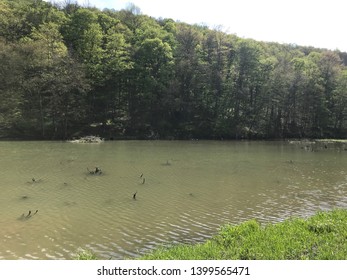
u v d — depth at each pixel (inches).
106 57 3132.4
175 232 749.3
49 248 651.5
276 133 3398.1
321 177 1398.9
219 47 3378.4
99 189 1114.1
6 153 1867.6
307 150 2385.6
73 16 3383.4
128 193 1071.0
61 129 2832.2
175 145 2504.9
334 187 1219.2
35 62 2723.9
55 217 832.3
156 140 2869.1
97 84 3019.2
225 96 3348.9
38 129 2738.7
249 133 3265.3
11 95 2719.0
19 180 1216.2
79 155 1847.9
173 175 1366.9
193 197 1045.2
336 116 3695.9
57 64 2755.9
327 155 2118.6
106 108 3117.6
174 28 3971.5
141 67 3147.1
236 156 1977.1
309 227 613.3
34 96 2802.7
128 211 891.4
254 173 1454.2
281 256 474.3
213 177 1349.7
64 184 1169.4
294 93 3425.2
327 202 1019.3
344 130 3688.5
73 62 2797.7
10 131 2652.6
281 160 1860.2
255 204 984.9
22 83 2699.3
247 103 3398.1
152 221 818.2
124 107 3253.0
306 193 1126.4
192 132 3161.9
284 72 3447.3
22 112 2775.6
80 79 2755.9
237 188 1175.6
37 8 3599.9
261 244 523.8
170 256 507.8
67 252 634.2
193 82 3228.3
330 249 488.7
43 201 966.4
